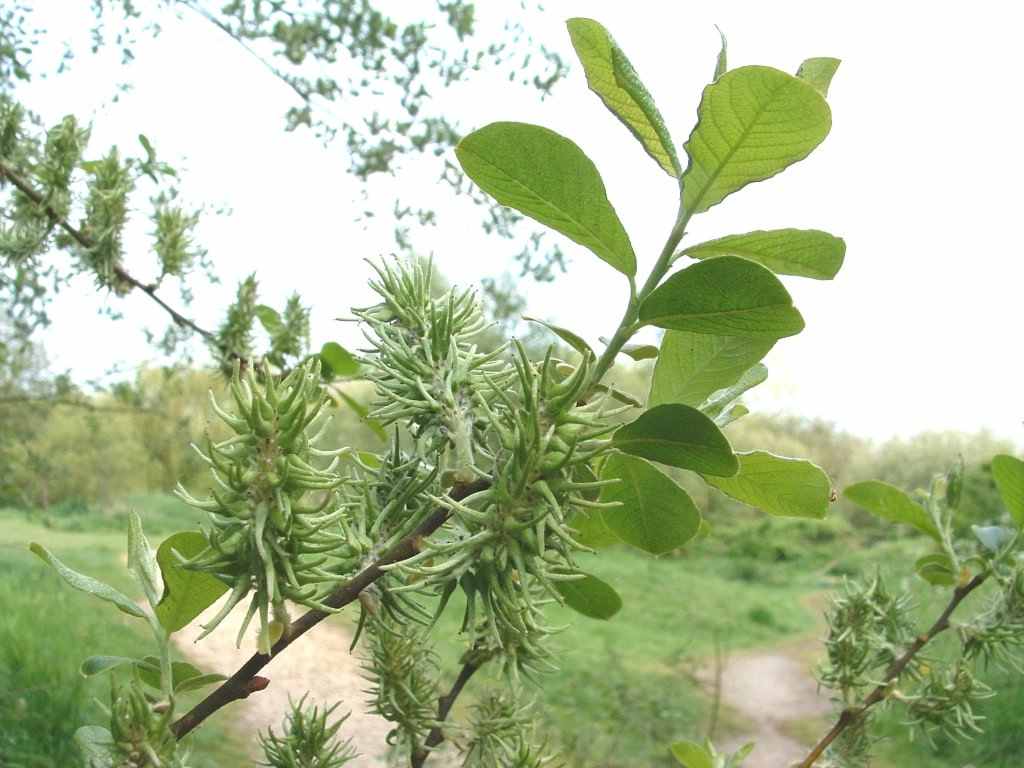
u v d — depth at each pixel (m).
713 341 0.22
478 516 0.17
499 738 0.26
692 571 3.14
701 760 0.35
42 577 1.71
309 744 0.22
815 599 2.71
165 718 0.18
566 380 0.18
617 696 1.32
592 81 0.19
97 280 0.52
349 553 0.20
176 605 0.21
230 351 0.50
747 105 0.17
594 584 0.28
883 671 0.38
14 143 0.53
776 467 0.24
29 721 0.96
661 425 0.18
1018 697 1.09
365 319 0.22
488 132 0.18
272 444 0.17
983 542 0.36
